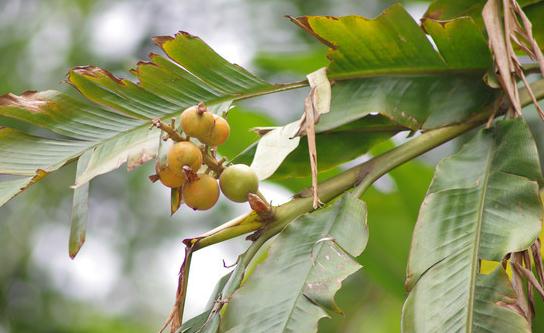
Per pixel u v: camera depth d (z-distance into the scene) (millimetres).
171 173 1919
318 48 2582
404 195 2293
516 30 1993
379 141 2078
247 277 1966
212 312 1904
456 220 1927
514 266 1909
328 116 2035
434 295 1894
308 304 1891
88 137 2014
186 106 2025
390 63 2039
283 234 1931
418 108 2033
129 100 2021
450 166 1965
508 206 1927
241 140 2352
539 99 2031
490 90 2031
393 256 2299
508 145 1961
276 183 2354
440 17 2156
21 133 2010
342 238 1924
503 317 1872
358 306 3432
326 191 1969
